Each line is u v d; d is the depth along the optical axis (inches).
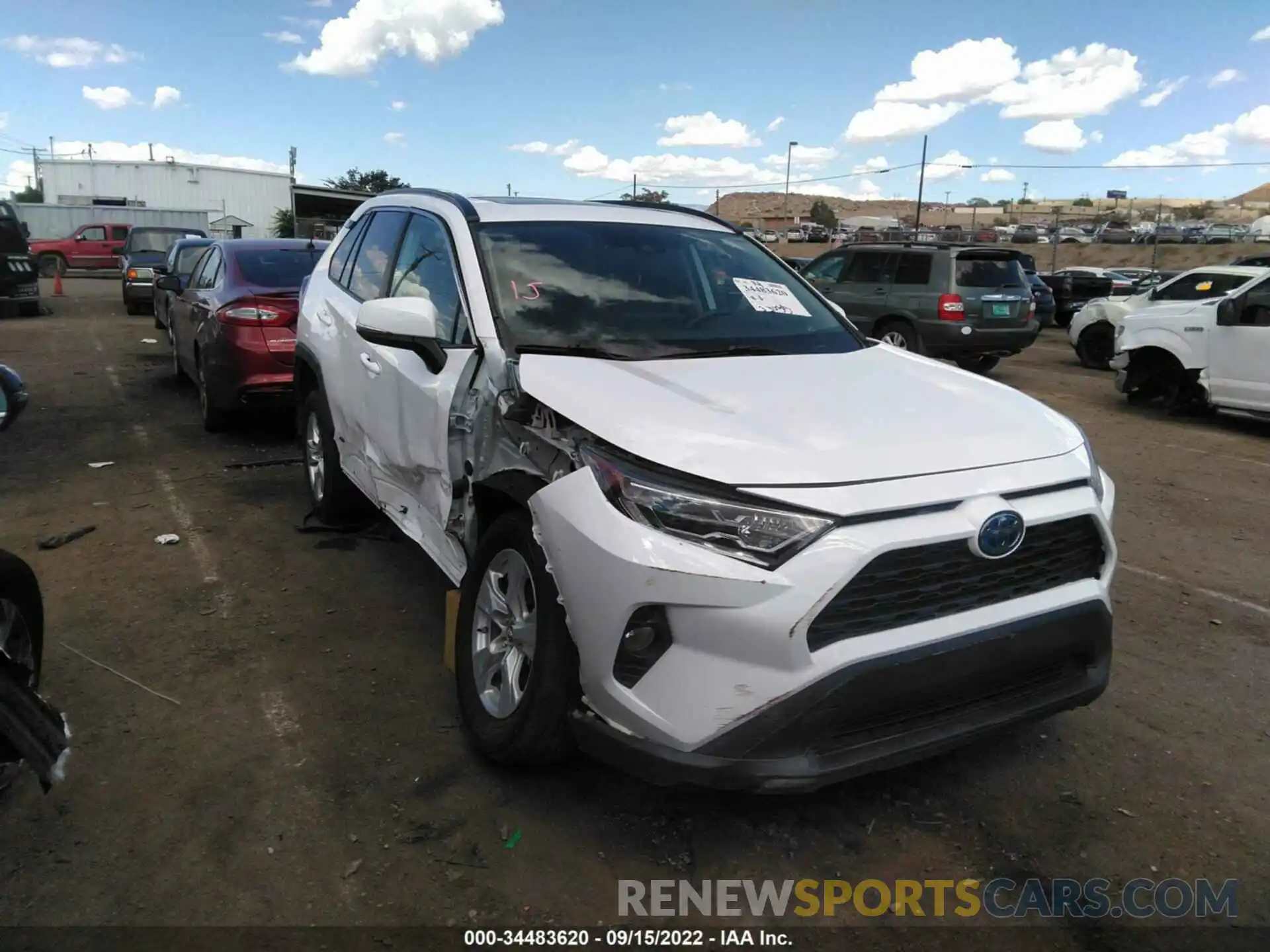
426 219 167.9
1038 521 105.6
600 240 157.5
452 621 133.5
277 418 330.0
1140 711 144.9
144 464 271.4
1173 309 395.5
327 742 130.7
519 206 161.5
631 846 111.0
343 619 169.5
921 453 105.0
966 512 101.3
